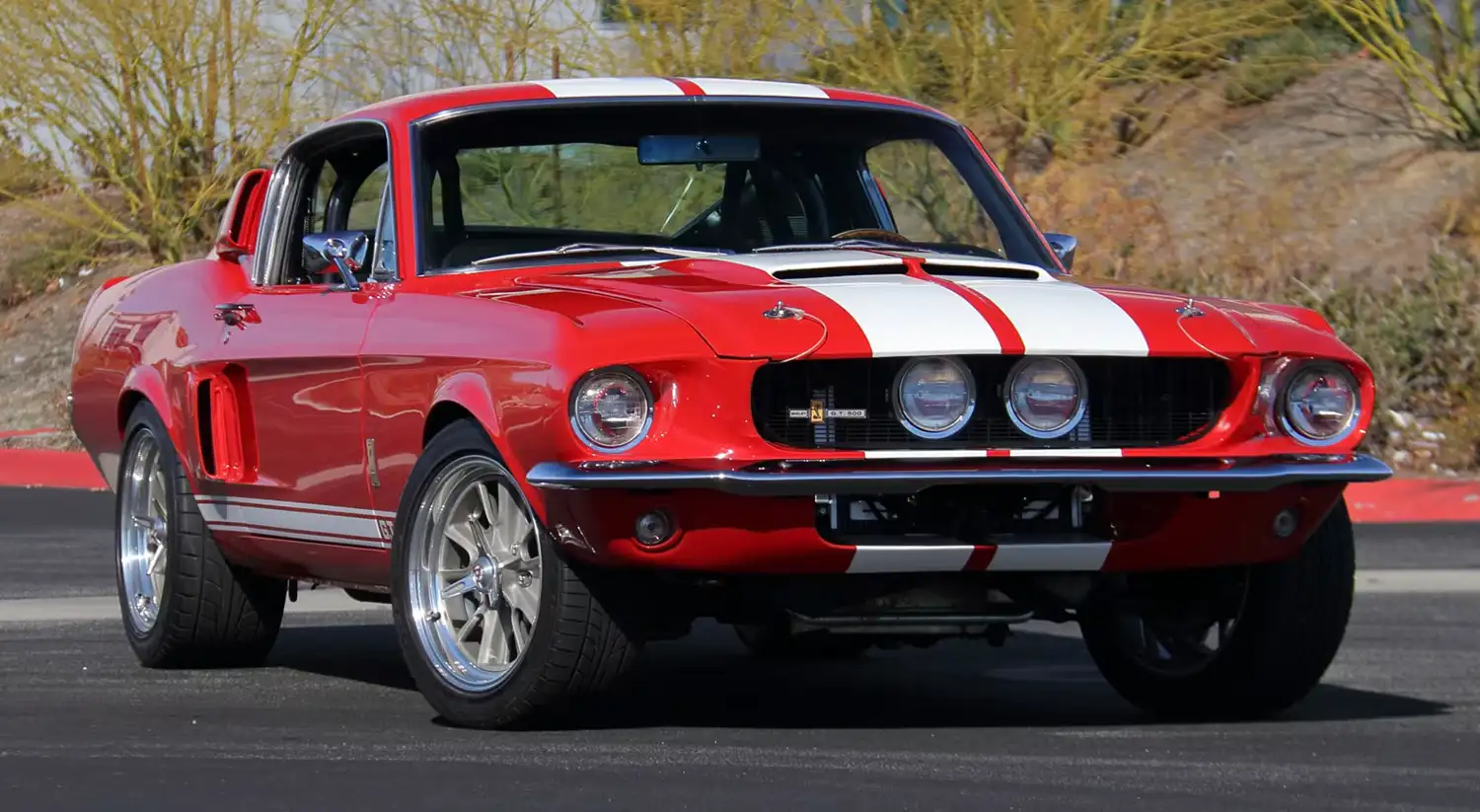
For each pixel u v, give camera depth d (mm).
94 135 24828
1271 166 22234
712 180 7848
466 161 7648
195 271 9016
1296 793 5516
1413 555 12750
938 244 7914
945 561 6188
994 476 6062
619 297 6508
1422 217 20734
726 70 20312
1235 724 6859
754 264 6949
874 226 8055
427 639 6805
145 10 23656
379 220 7688
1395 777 5762
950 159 8203
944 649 9156
